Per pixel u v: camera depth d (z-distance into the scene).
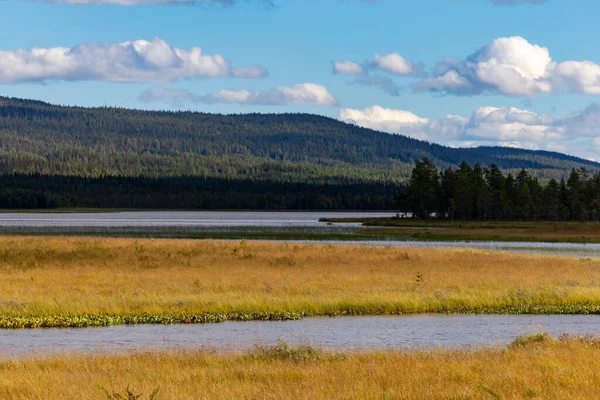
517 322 55.25
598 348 38.94
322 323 54.19
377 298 62.16
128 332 49.97
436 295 64.25
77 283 71.25
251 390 28.61
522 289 68.19
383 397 26.02
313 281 74.38
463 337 48.56
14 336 48.31
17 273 79.50
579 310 60.44
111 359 36.72
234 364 35.00
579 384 28.92
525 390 28.08
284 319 55.75
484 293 66.19
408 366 33.50
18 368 34.16
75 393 28.30
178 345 44.81
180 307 58.34
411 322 54.88
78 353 40.66
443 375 31.05
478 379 29.98
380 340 47.22
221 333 49.66
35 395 28.30
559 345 39.97
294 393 27.94
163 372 32.75
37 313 55.59
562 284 74.94
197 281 70.19
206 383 30.17
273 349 38.47
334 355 37.75
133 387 28.95
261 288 68.75
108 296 62.66
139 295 63.56
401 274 82.44
